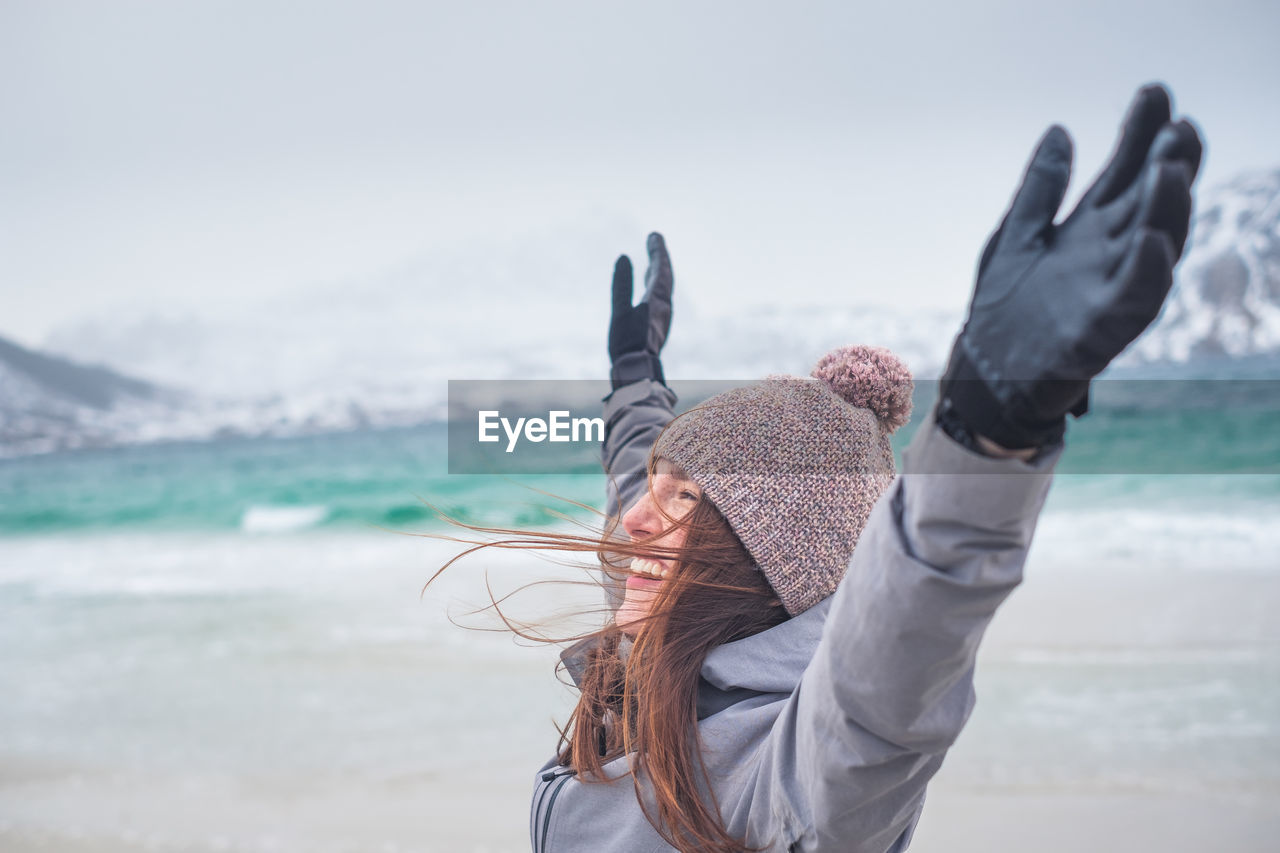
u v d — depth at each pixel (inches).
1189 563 439.2
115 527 874.1
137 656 335.9
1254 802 179.9
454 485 798.5
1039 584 397.4
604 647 53.3
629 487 69.4
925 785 34.9
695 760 43.5
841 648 32.2
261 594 450.6
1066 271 25.9
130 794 205.3
